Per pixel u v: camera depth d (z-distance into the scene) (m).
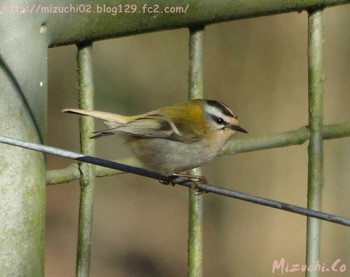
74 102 13.41
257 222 13.31
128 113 13.19
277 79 13.24
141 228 13.34
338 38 13.40
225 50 13.19
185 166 7.73
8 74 6.44
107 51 13.21
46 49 6.66
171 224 13.40
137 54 13.26
